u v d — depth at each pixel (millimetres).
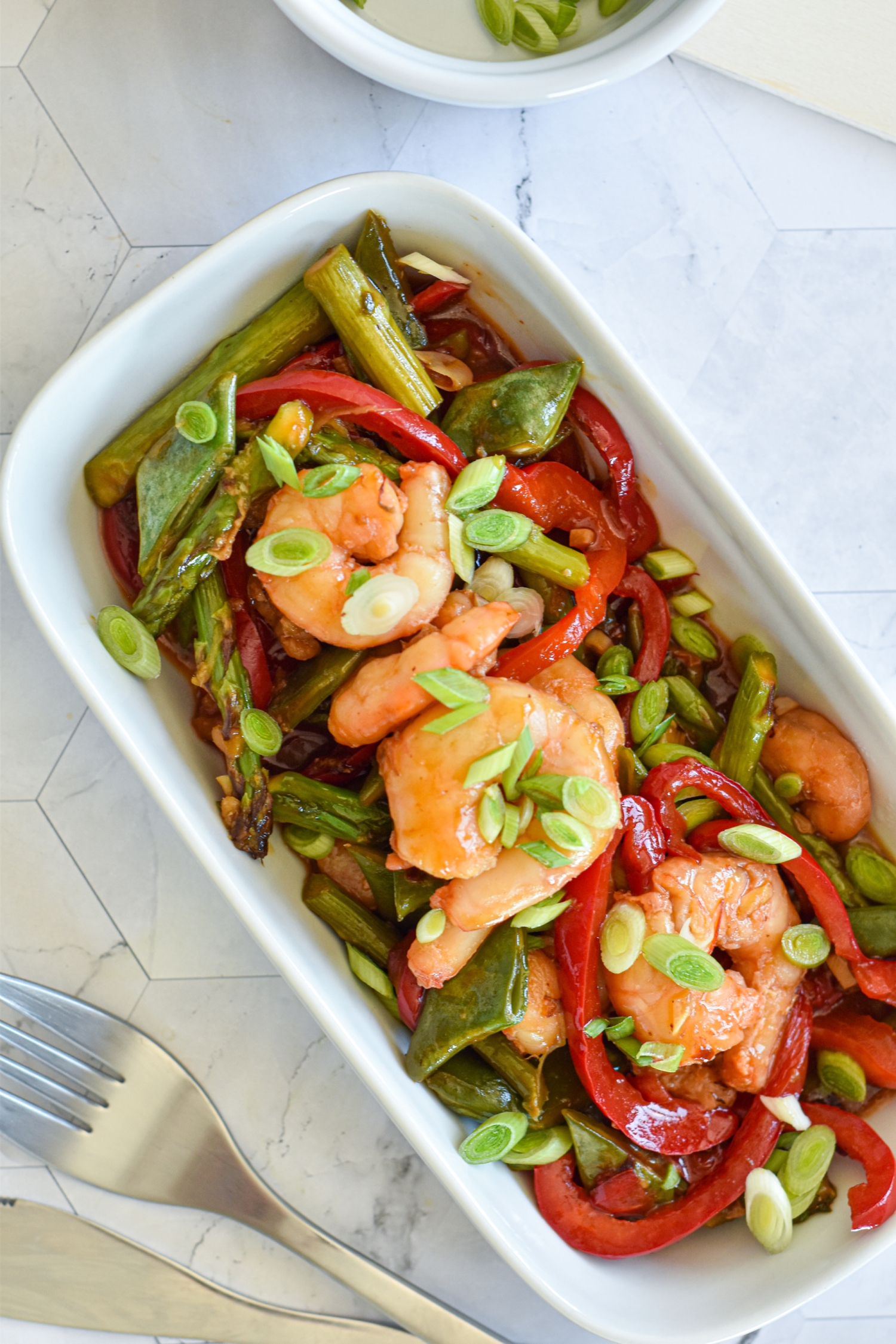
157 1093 566
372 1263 568
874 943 546
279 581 523
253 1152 574
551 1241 541
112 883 572
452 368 544
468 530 530
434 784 519
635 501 546
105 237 560
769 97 569
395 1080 533
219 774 545
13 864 571
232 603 537
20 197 559
